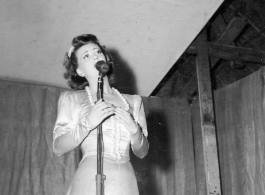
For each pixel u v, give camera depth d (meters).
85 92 2.28
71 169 5.27
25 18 4.32
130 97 2.37
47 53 4.83
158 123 6.09
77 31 4.58
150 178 5.79
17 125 5.17
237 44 7.50
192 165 6.06
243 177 5.54
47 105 5.38
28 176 5.06
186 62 7.57
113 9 4.36
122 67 5.13
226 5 6.92
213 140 5.76
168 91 7.77
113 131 2.11
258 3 6.68
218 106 6.18
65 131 2.13
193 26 4.67
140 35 4.75
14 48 4.71
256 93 5.46
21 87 5.31
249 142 5.48
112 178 1.97
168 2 4.32
